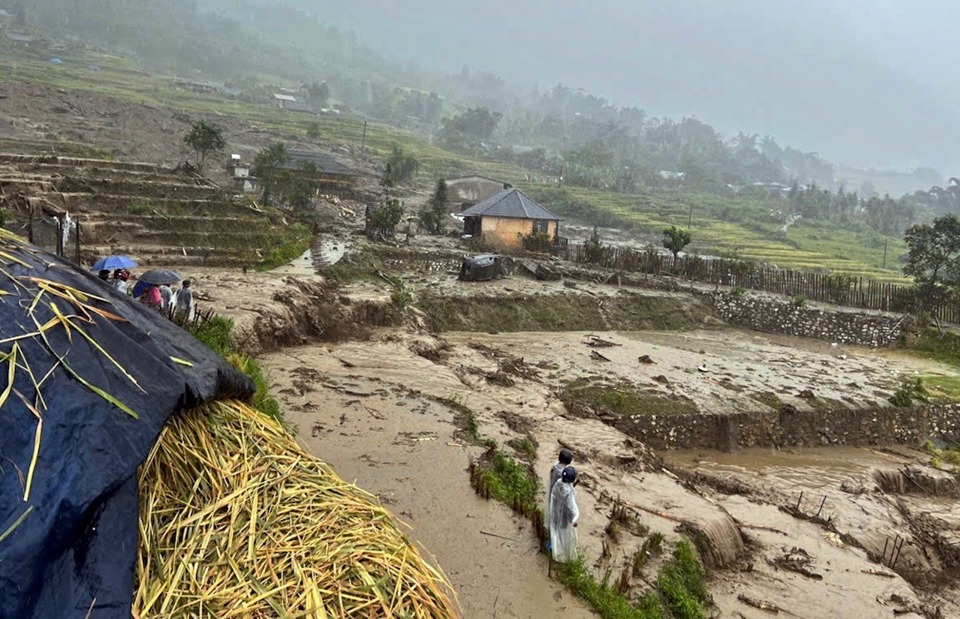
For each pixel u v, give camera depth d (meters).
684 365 28.27
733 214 92.94
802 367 29.98
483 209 48.44
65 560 3.82
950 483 21.77
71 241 25.36
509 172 101.94
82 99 72.69
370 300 27.41
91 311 4.90
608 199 92.62
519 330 32.75
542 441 16.58
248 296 22.77
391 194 69.88
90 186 31.56
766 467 21.28
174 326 5.77
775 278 42.75
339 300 26.81
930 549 17.72
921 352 34.56
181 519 4.56
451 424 15.42
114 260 14.23
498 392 20.44
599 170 103.31
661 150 164.25
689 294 40.47
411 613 4.28
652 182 116.88
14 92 67.38
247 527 4.60
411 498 11.11
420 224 53.06
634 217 81.56
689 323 37.69
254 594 4.15
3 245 5.10
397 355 22.31
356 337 24.25
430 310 31.77
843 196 109.31
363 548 4.59
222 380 5.57
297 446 5.67
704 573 12.70
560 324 34.00
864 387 27.36
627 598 9.91
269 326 20.53
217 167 60.84
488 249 45.38
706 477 18.92
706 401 23.58
